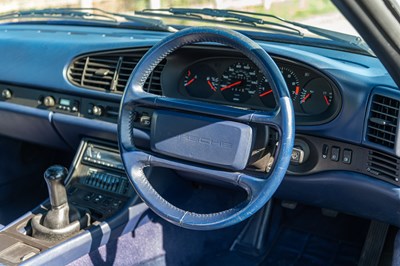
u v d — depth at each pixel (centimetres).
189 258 264
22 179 308
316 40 233
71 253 210
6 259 196
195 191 282
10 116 273
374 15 129
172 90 227
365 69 208
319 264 263
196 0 265
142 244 248
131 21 277
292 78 206
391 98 184
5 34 294
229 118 167
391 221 210
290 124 155
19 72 263
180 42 172
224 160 168
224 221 165
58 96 256
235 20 239
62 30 294
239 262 267
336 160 201
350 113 193
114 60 240
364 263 251
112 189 239
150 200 179
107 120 244
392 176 191
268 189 160
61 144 280
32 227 212
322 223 285
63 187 207
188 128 173
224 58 215
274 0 301
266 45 220
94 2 298
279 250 274
